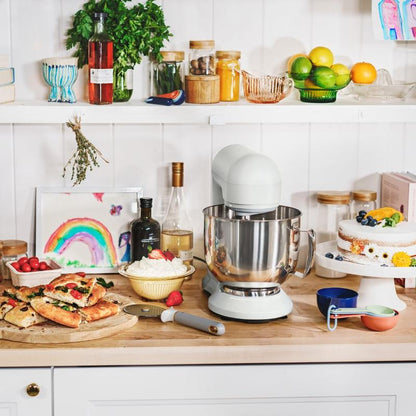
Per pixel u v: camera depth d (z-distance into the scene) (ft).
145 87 7.60
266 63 7.64
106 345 5.84
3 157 7.64
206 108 6.91
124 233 7.79
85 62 7.38
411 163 7.96
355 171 7.93
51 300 6.20
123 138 7.70
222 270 6.36
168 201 7.84
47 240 7.73
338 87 7.12
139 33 7.07
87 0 7.39
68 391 5.87
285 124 7.79
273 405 6.00
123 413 5.93
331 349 5.90
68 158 7.69
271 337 6.02
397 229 6.68
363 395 6.01
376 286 6.74
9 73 7.14
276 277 6.37
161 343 5.88
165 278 6.70
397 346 5.93
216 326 5.98
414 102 7.25
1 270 7.39
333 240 7.72
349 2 7.59
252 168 6.10
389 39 7.33
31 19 7.40
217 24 7.54
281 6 7.55
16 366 5.80
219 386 5.94
